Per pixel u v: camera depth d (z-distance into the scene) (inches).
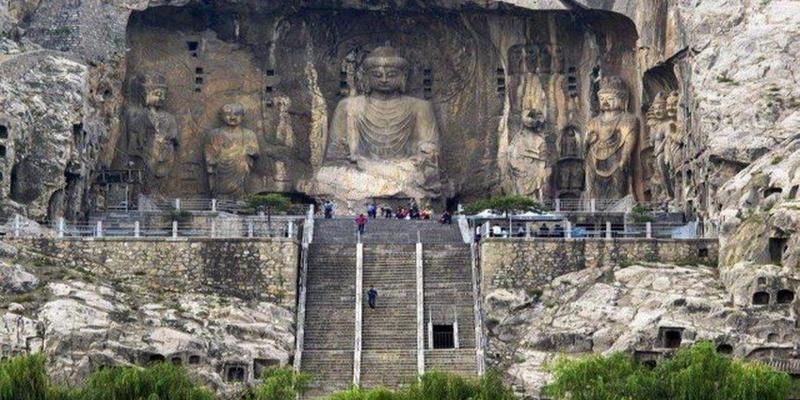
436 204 6919.3
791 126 6033.5
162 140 6796.3
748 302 5452.8
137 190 6668.3
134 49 6850.4
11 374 4665.4
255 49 6998.0
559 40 6943.9
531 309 5684.1
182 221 6368.1
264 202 6574.8
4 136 6058.1
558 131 6904.5
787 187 5713.6
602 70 6835.6
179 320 5482.3
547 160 6860.2
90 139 6422.2
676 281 5620.1
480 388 4763.8
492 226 6210.6
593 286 5679.1
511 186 6884.8
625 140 6712.6
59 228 5920.3
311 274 5807.1
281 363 5442.9
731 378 4665.4
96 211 6461.6
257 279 5762.8
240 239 5787.4
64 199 6240.2
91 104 6481.3
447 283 5762.8
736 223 5728.3
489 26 6973.4
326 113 6988.2
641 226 6254.9
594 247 5816.9
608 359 4803.2
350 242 5999.0
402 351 5521.7
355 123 6973.4
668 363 4785.9
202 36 6948.8
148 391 4763.8
